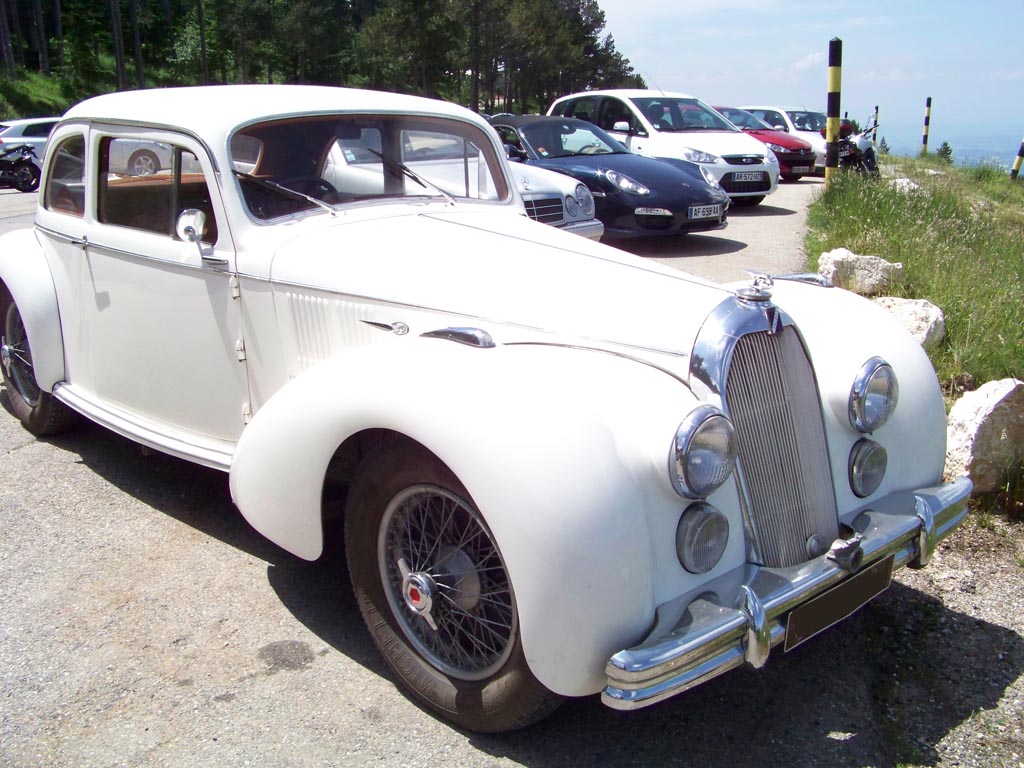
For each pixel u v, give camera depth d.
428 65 58.91
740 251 8.66
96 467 4.22
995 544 3.49
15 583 3.19
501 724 2.36
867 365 2.69
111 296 3.76
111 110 3.71
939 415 2.94
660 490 2.20
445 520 2.38
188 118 3.31
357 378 2.47
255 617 3.01
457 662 2.46
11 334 4.53
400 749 2.39
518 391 2.20
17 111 41.41
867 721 2.54
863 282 6.08
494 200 4.08
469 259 3.05
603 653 2.08
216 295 3.31
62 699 2.57
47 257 4.22
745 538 2.38
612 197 8.70
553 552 2.04
